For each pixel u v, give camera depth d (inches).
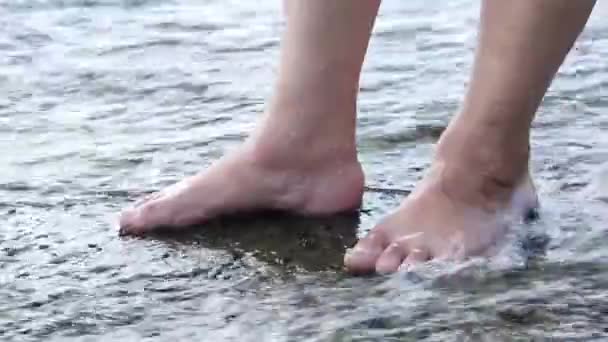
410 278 71.9
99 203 84.9
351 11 80.4
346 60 81.3
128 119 104.8
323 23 80.6
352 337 63.6
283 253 76.6
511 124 77.1
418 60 122.3
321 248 77.4
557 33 74.9
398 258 74.2
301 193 82.8
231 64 123.6
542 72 76.0
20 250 76.5
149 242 78.4
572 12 74.6
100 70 121.4
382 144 95.7
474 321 65.3
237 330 64.9
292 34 82.0
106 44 132.4
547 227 78.7
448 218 77.0
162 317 66.8
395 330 64.4
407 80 114.7
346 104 82.2
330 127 82.3
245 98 111.0
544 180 87.0
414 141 96.4
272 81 116.8
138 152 95.3
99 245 77.7
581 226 78.8
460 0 151.5
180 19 144.1
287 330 64.7
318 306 67.9
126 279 72.2
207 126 102.3
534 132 97.7
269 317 66.5
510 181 78.7
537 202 81.6
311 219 82.5
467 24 138.5
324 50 81.0
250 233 80.0
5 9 148.1
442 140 79.4
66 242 78.0
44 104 109.9
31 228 80.2
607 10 142.6
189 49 129.9
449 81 114.3
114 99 111.5
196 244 78.2
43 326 65.8
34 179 89.4
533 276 71.5
